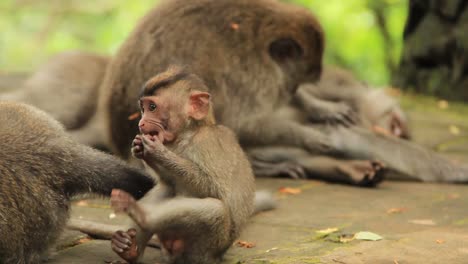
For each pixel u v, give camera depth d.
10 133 8.09
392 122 15.37
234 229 8.05
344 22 33.91
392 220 10.19
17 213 7.83
